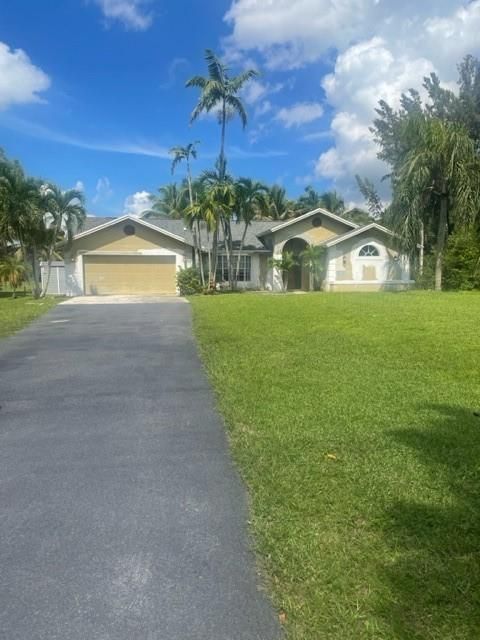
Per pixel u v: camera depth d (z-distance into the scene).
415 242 26.02
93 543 2.78
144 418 4.91
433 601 2.21
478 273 25.02
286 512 3.05
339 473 3.54
